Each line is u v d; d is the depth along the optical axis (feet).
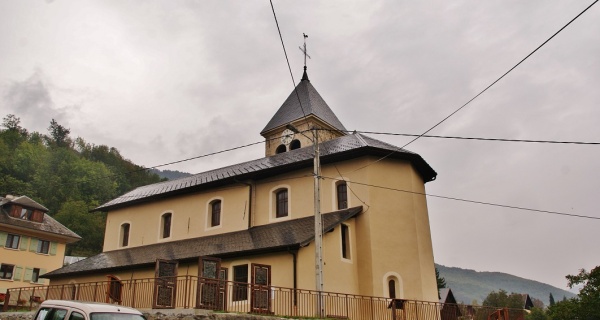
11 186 227.61
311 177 80.79
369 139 85.87
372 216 73.82
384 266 71.41
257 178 86.94
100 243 221.46
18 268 119.34
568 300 119.96
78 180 255.29
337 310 60.18
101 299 68.49
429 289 73.77
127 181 306.76
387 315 65.05
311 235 66.44
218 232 87.20
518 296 243.60
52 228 130.00
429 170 84.07
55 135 382.83
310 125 103.91
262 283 56.18
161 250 87.61
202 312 47.29
